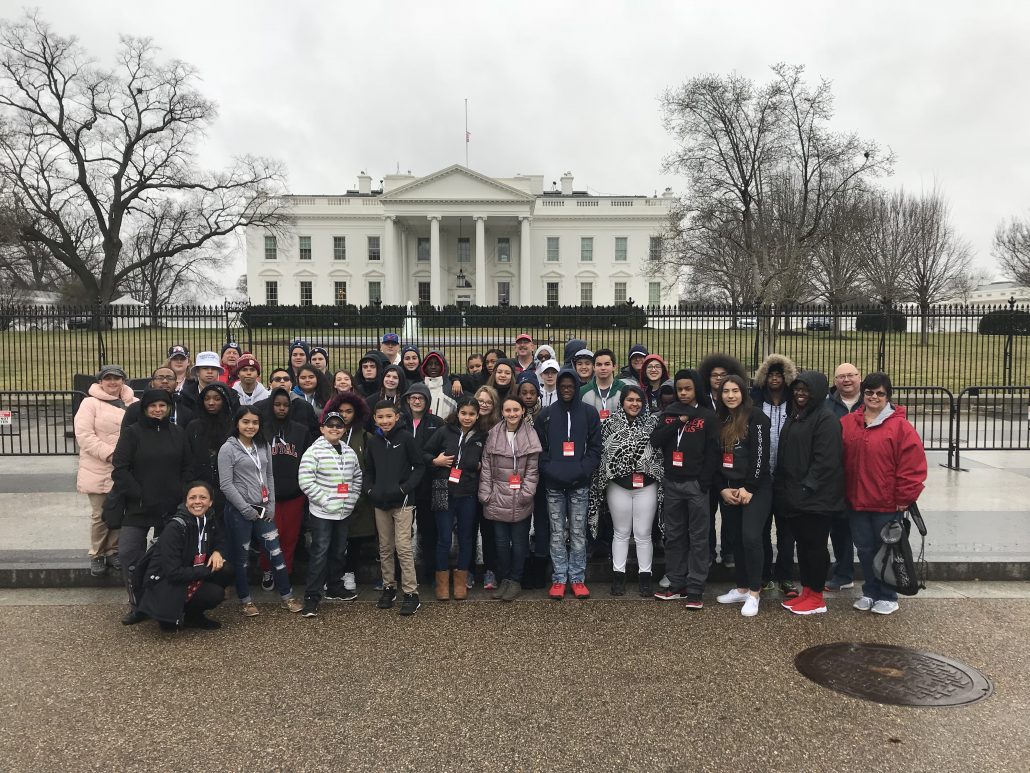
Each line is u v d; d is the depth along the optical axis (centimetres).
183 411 597
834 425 497
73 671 410
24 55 3800
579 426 537
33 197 3841
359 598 544
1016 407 1452
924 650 437
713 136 2731
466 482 533
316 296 5862
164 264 5362
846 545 552
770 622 487
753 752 323
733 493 505
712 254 3105
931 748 326
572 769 310
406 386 640
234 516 498
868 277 3116
